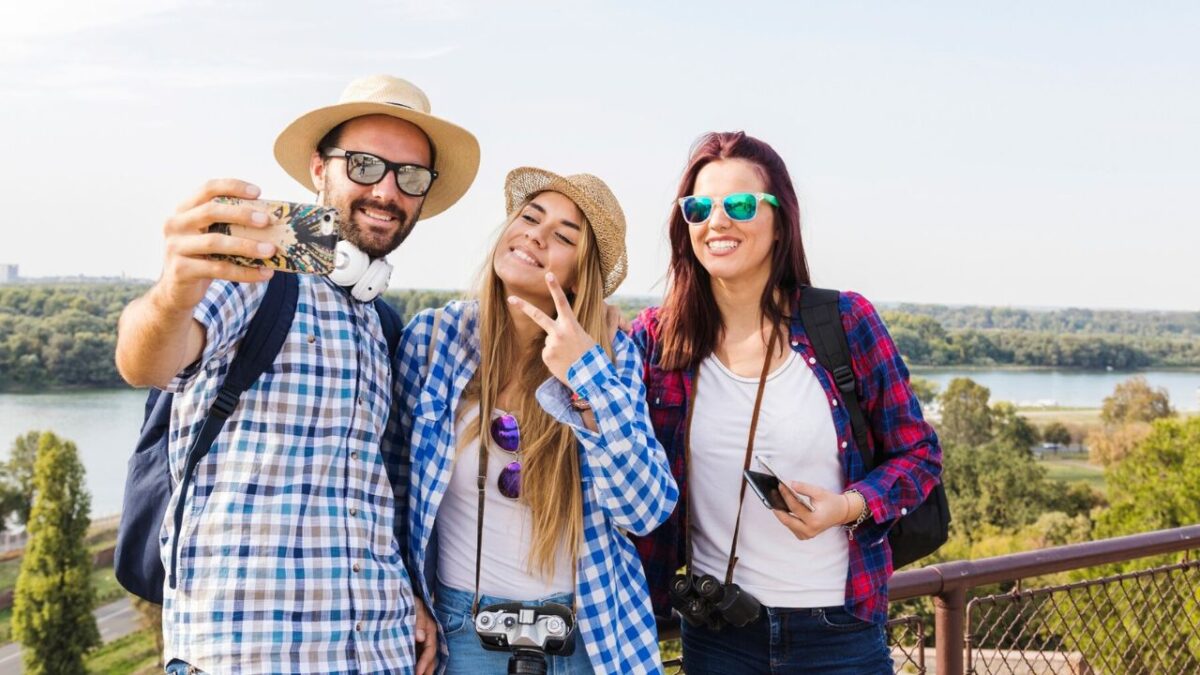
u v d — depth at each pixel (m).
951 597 2.80
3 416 63.56
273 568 1.64
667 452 2.25
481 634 1.89
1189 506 32.69
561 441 1.97
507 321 2.10
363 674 1.71
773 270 2.20
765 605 2.12
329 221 1.45
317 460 1.73
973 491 58.31
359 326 1.89
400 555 1.93
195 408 1.70
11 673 45.78
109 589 52.66
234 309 1.67
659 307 2.34
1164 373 99.00
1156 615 3.32
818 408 2.14
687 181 2.26
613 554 2.04
